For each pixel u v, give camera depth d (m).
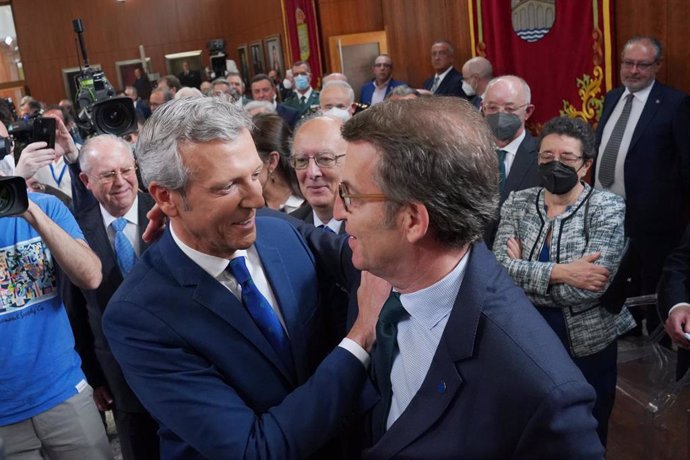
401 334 1.18
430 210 1.02
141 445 2.42
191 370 1.23
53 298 2.13
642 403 2.36
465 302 1.07
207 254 1.28
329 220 2.23
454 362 1.06
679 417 2.27
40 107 7.74
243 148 1.20
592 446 0.98
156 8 13.19
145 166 1.22
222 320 1.26
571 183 2.18
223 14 13.48
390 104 1.07
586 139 2.20
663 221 3.64
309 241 1.53
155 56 13.33
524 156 2.98
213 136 1.17
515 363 1.01
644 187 3.66
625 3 3.93
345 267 1.45
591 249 2.15
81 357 2.53
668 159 3.60
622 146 3.71
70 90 12.91
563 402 0.97
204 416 1.20
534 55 4.72
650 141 3.61
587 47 4.23
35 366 2.07
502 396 1.01
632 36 3.93
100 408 2.61
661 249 3.69
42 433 2.11
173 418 1.22
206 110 1.18
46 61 12.73
